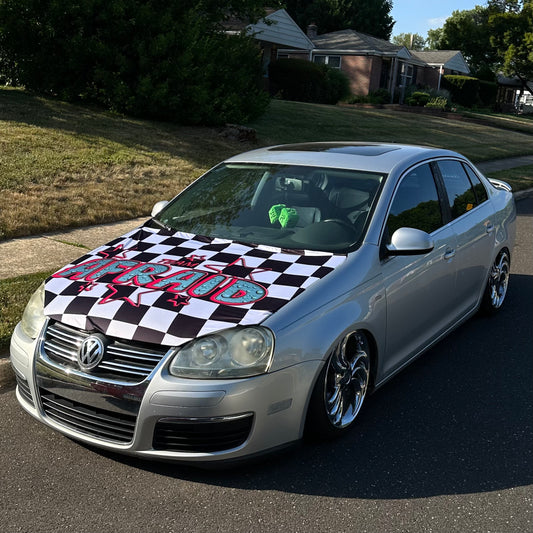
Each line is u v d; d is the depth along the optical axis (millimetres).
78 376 3131
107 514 2930
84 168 10336
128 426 3078
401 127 22766
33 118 12781
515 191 13062
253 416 3059
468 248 4879
